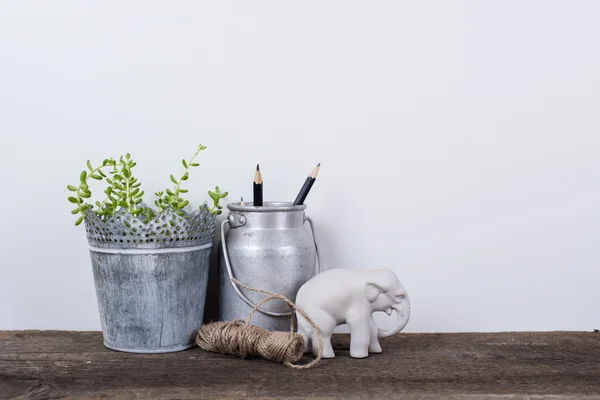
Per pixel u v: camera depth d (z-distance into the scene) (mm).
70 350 1153
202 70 1300
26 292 1323
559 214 1338
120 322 1132
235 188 1313
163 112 1302
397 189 1327
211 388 947
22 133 1299
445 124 1322
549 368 1056
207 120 1306
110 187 1186
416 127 1320
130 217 1101
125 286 1115
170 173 1308
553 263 1344
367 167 1321
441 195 1330
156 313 1124
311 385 962
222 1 1296
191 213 1240
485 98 1321
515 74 1320
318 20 1304
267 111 1309
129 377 1000
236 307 1191
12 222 1312
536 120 1326
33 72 1292
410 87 1315
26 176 1307
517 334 1291
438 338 1258
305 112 1312
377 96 1314
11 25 1287
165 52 1296
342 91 1311
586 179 1333
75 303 1329
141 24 1292
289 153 1314
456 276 1342
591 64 1323
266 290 1169
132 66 1294
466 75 1317
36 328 1329
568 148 1331
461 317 1347
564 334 1293
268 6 1300
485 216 1336
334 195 1322
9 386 955
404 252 1335
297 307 1116
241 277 1174
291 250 1171
